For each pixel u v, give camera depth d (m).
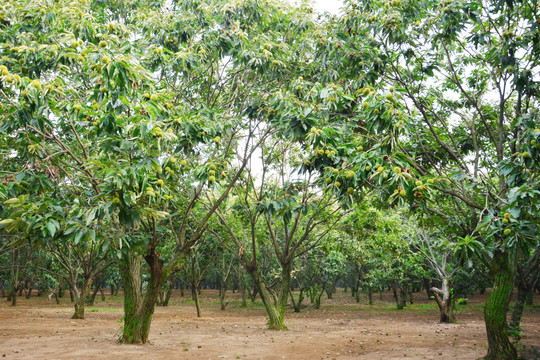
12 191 6.74
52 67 7.30
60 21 7.87
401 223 19.59
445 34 7.66
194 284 21.98
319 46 8.83
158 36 9.88
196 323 18.06
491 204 7.07
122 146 6.05
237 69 11.38
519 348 9.17
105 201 6.42
